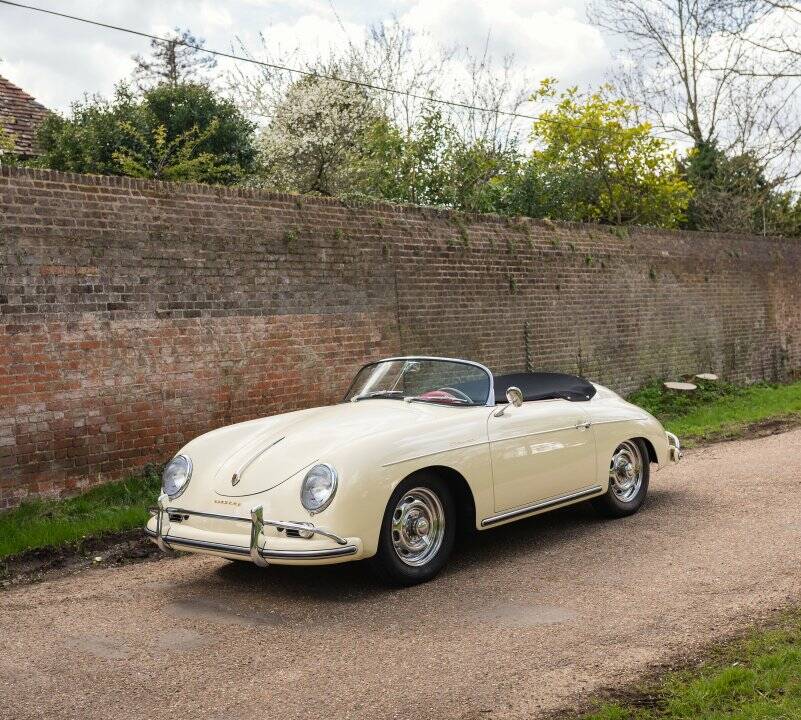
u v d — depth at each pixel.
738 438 10.63
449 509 5.16
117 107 14.15
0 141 12.42
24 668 3.89
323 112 14.61
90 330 7.72
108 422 7.83
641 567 5.14
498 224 12.16
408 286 10.74
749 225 22.53
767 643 3.73
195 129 13.75
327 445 4.83
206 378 8.59
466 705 3.31
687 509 6.66
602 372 13.80
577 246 13.41
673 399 14.05
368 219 10.30
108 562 5.95
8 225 7.22
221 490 4.83
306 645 4.05
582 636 4.00
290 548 4.46
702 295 16.14
